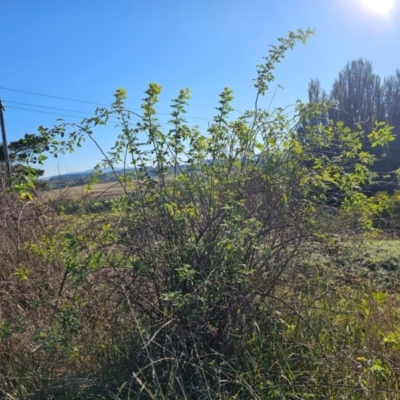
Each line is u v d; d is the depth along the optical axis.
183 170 3.25
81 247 2.92
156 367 2.78
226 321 2.92
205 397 2.56
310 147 3.27
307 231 3.05
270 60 3.34
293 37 3.34
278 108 3.32
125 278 3.03
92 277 3.03
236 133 3.26
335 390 2.66
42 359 3.04
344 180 3.17
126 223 3.07
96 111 3.06
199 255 2.92
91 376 2.85
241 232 2.71
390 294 3.85
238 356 2.87
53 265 3.77
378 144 3.28
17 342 3.22
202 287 2.76
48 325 3.09
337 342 3.07
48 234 3.96
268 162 3.22
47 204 4.45
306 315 3.16
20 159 2.99
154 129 3.11
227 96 3.24
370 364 2.64
